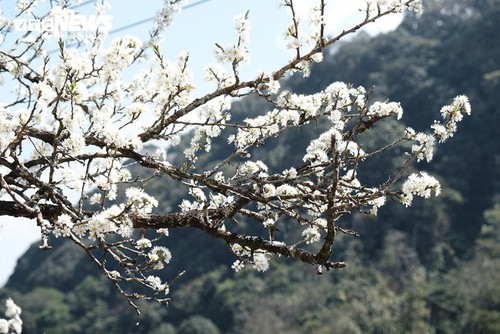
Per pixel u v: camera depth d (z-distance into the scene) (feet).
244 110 183.73
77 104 13.34
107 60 13.21
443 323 121.60
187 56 12.89
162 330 166.20
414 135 12.53
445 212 174.29
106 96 14.02
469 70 215.10
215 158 148.05
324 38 12.78
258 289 168.25
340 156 12.30
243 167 14.12
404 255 158.40
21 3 14.96
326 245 11.49
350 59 230.89
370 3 12.61
